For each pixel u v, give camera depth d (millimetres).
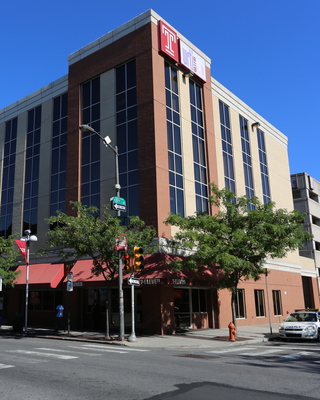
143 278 20906
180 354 14039
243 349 15875
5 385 8336
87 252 19609
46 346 16219
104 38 28000
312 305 41812
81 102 28594
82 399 7156
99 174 26094
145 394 7551
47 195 29094
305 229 45719
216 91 31297
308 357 13195
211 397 7371
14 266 28844
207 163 28078
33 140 31609
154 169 23281
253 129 35969
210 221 20688
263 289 31891
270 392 7832
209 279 23625
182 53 27516
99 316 24766
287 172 41406
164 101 25172
